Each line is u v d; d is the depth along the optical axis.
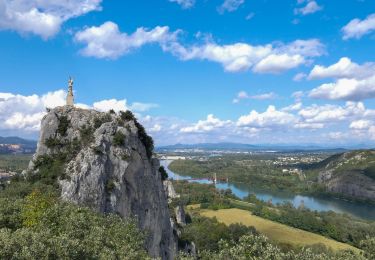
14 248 38.38
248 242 49.66
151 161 98.75
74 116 89.94
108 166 79.81
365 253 55.16
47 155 84.06
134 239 60.53
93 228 55.44
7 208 57.41
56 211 57.78
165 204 100.50
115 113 95.38
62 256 40.91
